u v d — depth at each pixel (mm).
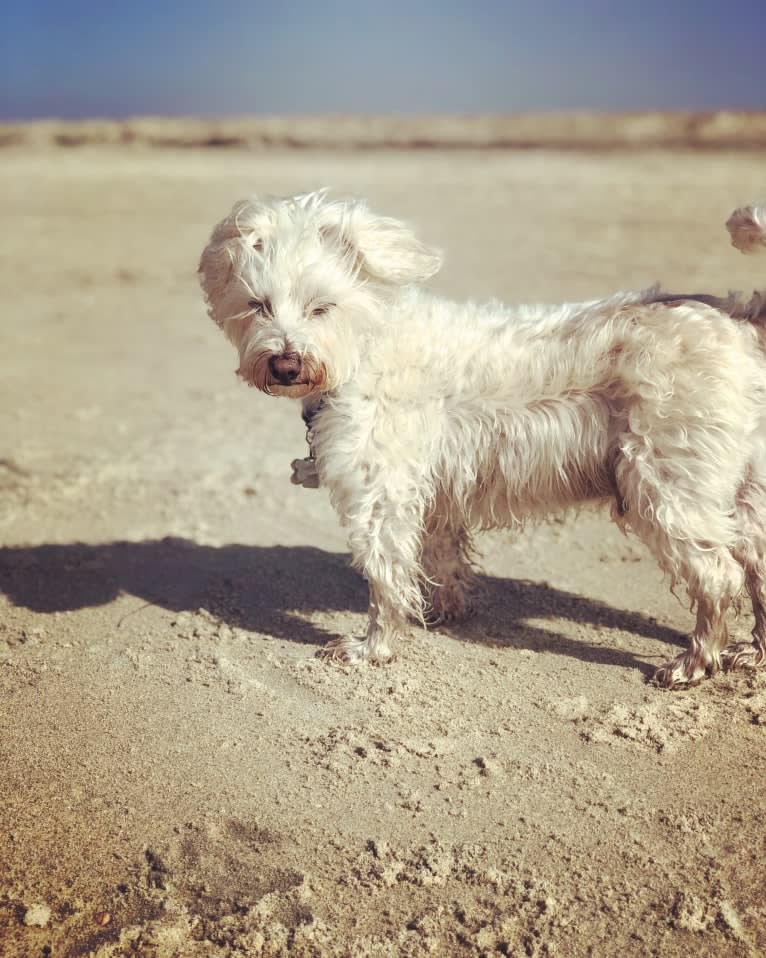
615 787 771
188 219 4438
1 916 672
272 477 1484
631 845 710
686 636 996
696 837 715
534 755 812
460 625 1037
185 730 862
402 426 892
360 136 8312
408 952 631
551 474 887
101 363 2229
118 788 790
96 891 692
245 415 1812
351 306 863
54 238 4062
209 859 714
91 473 1505
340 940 642
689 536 838
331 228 870
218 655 984
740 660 921
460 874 691
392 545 913
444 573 1021
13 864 716
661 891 668
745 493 869
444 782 785
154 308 2830
